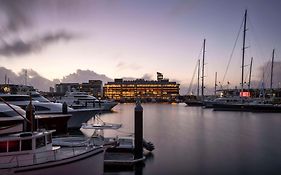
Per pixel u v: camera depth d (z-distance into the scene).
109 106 105.69
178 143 35.19
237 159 26.78
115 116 81.81
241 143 35.78
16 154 14.47
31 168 14.29
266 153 29.59
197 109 122.69
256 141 37.50
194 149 31.38
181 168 23.27
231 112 96.25
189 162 25.28
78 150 17.38
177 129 50.09
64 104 39.69
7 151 14.34
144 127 53.12
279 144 35.03
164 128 51.59
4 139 14.29
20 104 39.00
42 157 15.12
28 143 14.76
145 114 91.88
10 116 22.73
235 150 31.11
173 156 27.39
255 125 57.25
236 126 55.38
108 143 20.45
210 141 37.06
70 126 43.00
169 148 31.61
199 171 22.59
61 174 15.23
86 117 44.62
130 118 74.50
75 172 15.84
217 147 32.75
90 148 17.67
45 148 15.80
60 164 15.12
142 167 23.11
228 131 47.72
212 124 59.03
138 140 23.52
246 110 99.31
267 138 40.22
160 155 27.50
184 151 30.08
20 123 17.12
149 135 42.16
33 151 14.84
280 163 25.33
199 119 71.38
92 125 26.88
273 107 94.06
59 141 22.75
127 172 21.58
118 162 22.12
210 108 122.56
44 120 34.91
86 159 16.39
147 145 28.03
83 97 83.75
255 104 98.06
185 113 95.50
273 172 22.44
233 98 112.88
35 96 53.06
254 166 24.27
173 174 21.62
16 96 39.62
